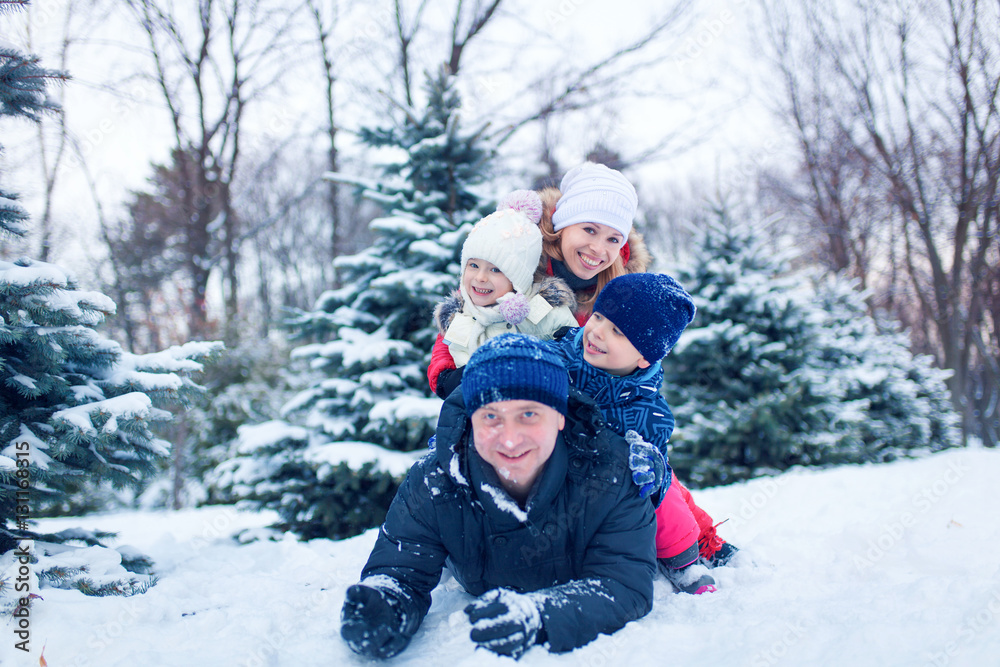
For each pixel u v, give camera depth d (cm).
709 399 698
